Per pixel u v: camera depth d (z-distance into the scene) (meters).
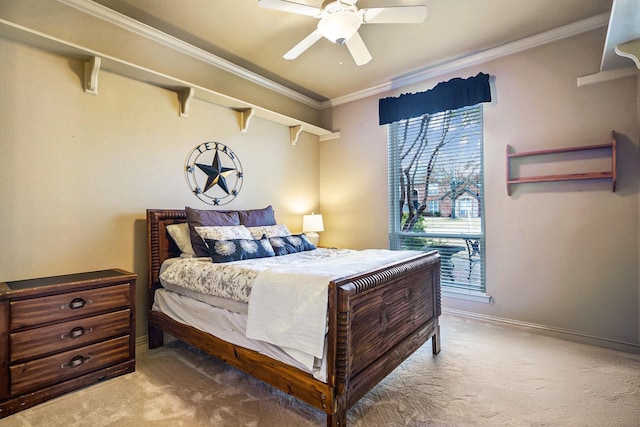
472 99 3.12
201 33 2.75
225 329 1.98
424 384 2.02
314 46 2.97
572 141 2.71
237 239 2.54
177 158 2.93
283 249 2.87
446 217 3.42
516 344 2.65
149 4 2.35
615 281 2.55
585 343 2.66
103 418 1.69
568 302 2.74
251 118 3.60
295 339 1.56
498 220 3.07
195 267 2.27
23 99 2.09
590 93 2.63
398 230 3.80
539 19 2.59
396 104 3.67
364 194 4.08
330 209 4.41
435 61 3.29
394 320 1.97
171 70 2.87
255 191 3.65
